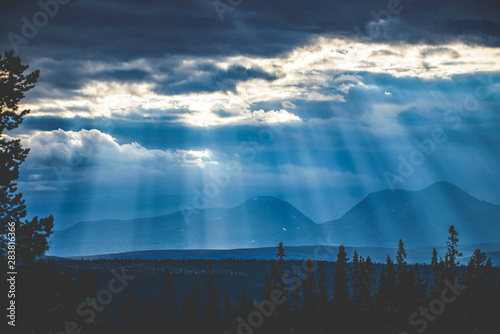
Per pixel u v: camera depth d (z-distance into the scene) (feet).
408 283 314.14
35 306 96.32
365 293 358.43
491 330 272.31
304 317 285.64
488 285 348.38
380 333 249.75
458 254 371.35
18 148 106.11
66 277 99.86
